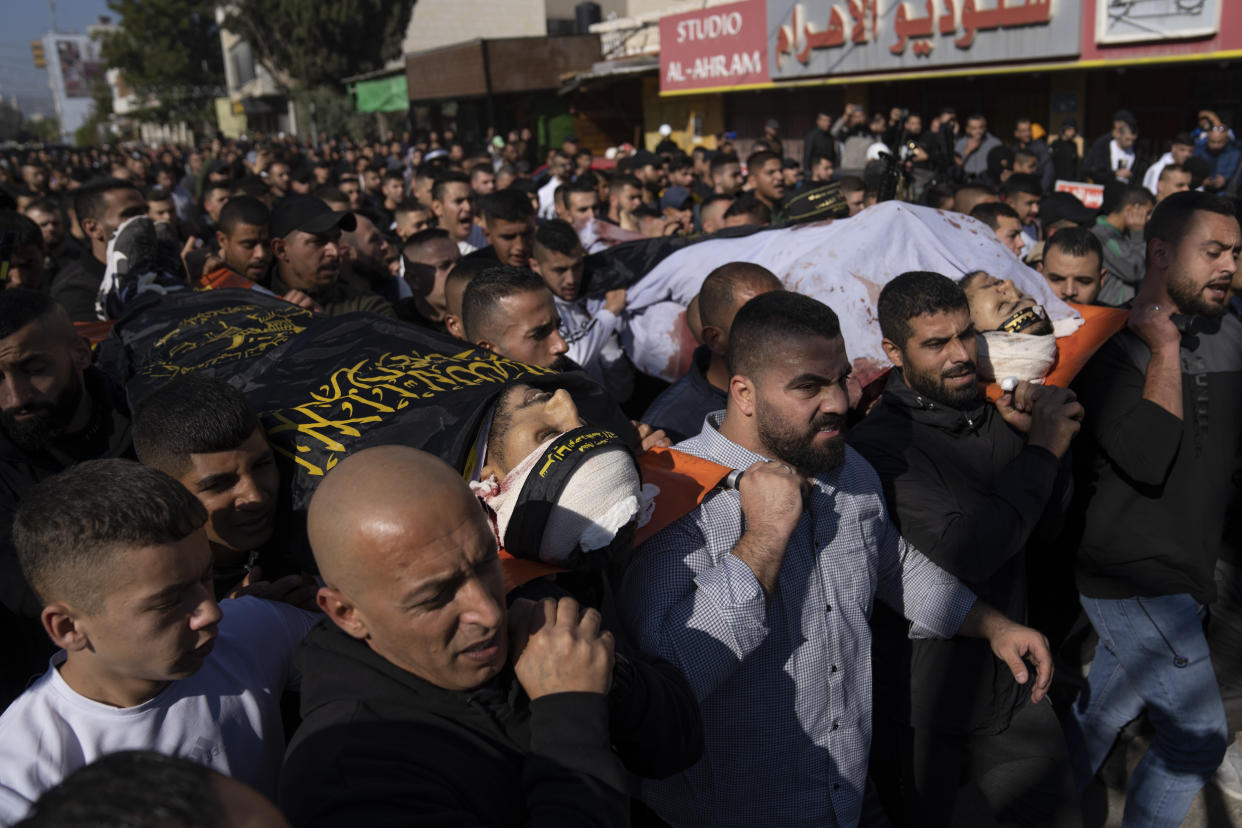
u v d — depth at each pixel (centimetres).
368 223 470
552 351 280
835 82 1424
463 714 137
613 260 412
